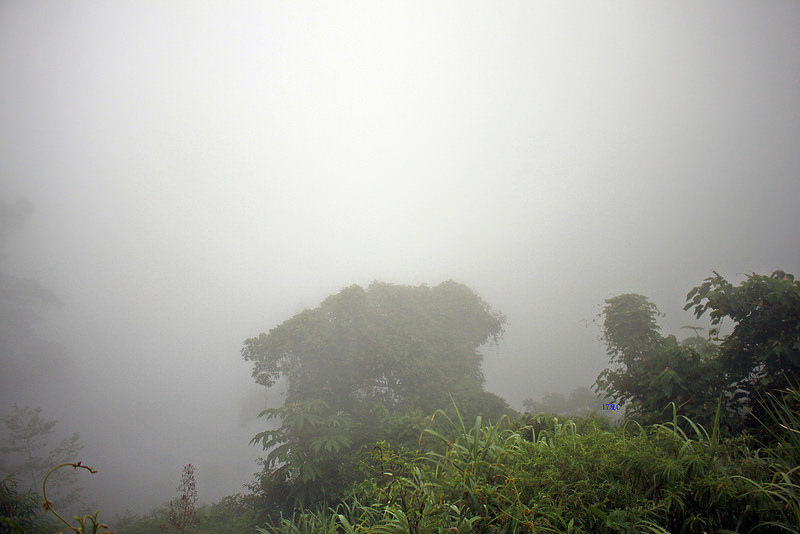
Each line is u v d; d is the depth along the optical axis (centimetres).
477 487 306
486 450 360
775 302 558
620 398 809
